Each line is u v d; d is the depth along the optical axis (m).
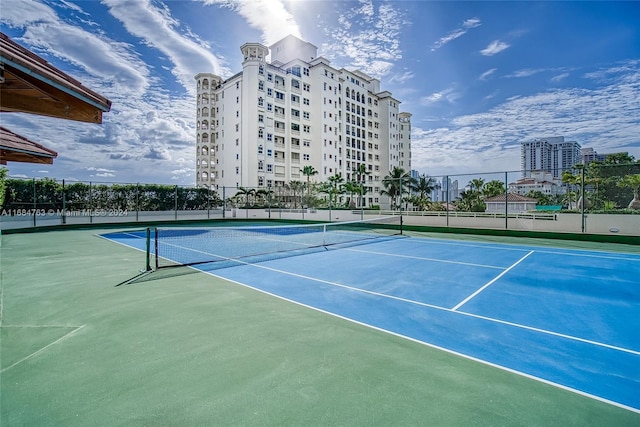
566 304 5.70
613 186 14.41
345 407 2.75
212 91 54.12
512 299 5.99
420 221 20.50
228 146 48.28
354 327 4.59
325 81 53.75
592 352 3.87
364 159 63.72
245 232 19.83
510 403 2.84
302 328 4.52
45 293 6.20
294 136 50.22
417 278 7.61
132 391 2.96
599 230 14.67
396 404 2.80
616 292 6.48
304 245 13.70
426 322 4.81
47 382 3.10
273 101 47.06
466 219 18.70
